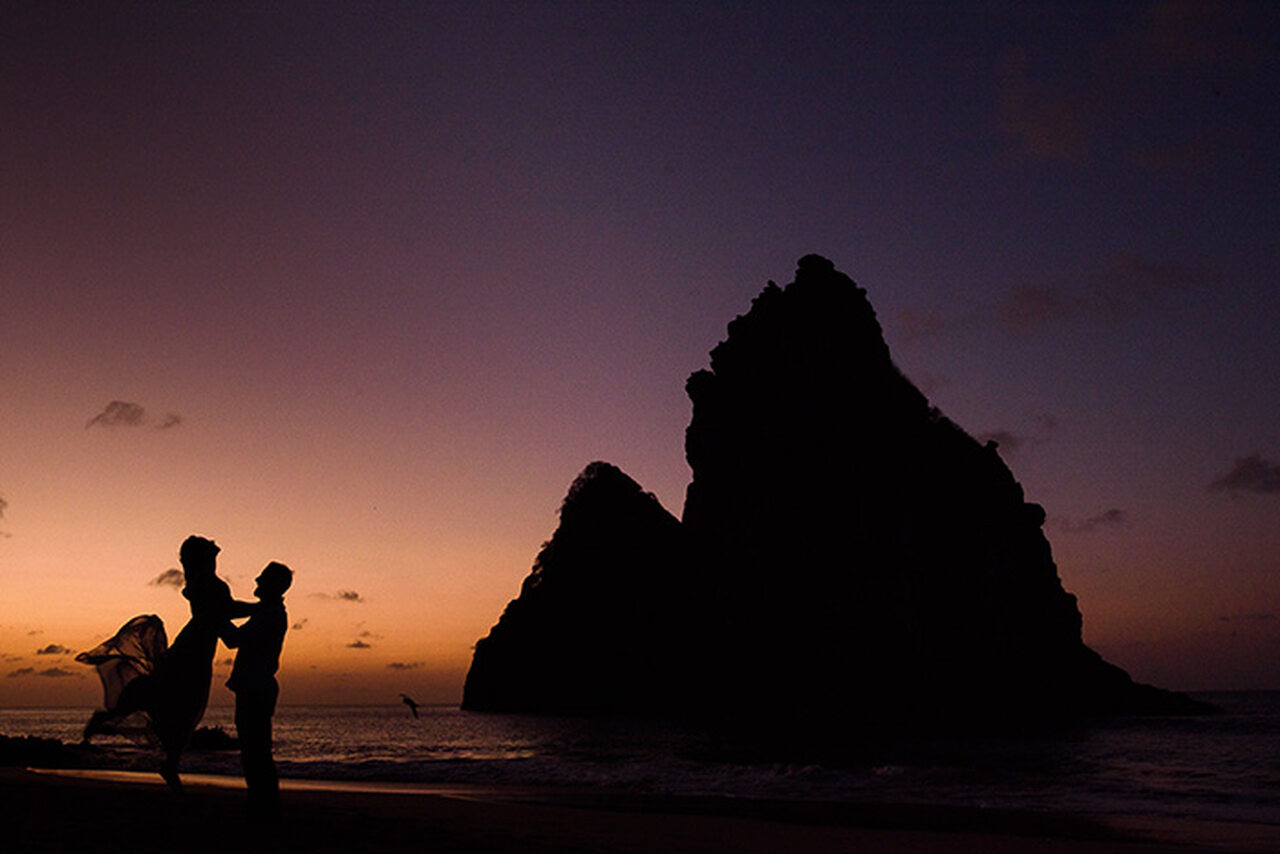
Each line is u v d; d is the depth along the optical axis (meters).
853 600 107.00
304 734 73.31
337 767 30.97
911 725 87.81
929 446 119.25
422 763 32.69
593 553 146.62
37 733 73.69
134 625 9.67
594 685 132.75
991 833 15.16
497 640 150.62
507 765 31.66
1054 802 21.27
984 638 107.69
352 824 9.92
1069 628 114.31
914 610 106.25
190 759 31.19
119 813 9.83
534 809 15.07
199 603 9.20
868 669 104.06
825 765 38.56
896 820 17.05
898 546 109.25
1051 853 11.59
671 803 19.89
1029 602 113.00
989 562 111.81
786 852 10.46
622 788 23.70
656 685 124.88
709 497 121.25
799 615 109.19
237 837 8.20
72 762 26.86
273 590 8.91
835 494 112.56
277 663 9.07
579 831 11.62
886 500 111.94
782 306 125.12
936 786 24.59
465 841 9.03
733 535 117.31
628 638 133.50
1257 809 19.89
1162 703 109.25
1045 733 71.94
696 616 121.00
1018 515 118.25
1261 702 167.88
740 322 126.81
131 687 9.31
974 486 117.12
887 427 118.56
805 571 110.56
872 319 127.56
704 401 124.62
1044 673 109.06
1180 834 15.13
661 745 57.22
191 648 9.20
